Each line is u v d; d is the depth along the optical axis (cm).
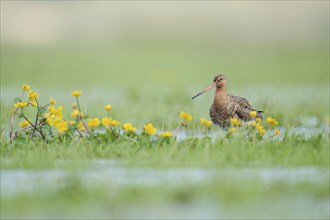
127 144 1428
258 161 1330
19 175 1223
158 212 1031
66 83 3725
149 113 2188
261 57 5641
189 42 6284
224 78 1823
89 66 4859
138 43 6188
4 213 1016
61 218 1002
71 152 1365
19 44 5944
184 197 1091
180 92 2928
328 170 1264
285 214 1030
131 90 2977
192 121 1959
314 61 5309
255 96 2684
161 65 4922
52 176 1206
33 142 1470
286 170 1271
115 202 1062
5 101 2653
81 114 1519
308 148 1415
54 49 5859
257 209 1048
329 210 1049
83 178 1177
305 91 3109
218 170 1251
